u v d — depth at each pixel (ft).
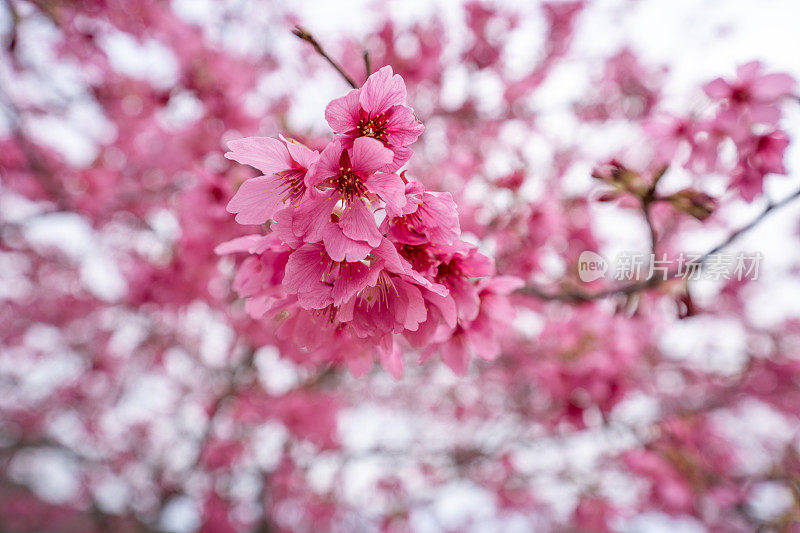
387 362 5.39
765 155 7.10
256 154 4.01
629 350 14.51
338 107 4.01
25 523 34.78
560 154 17.84
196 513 22.88
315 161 3.79
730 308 23.04
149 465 27.45
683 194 7.05
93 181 15.40
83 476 29.58
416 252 4.40
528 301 11.61
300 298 3.89
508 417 23.66
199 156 14.57
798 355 21.12
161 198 15.70
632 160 9.91
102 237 17.39
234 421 20.39
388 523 23.50
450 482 23.86
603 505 18.24
